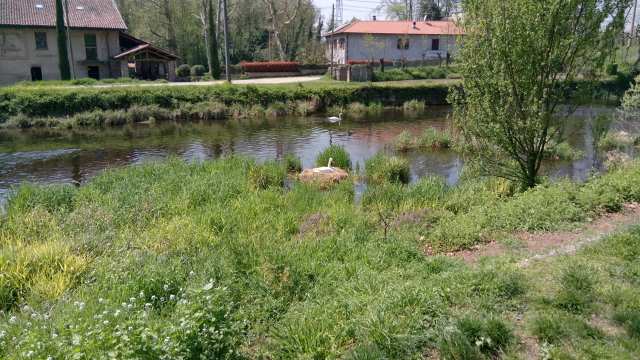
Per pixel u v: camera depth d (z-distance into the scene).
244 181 13.26
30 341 4.29
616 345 4.76
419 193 12.00
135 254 7.58
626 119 19.12
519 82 10.79
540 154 11.62
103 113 29.36
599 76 11.39
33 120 27.97
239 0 58.78
